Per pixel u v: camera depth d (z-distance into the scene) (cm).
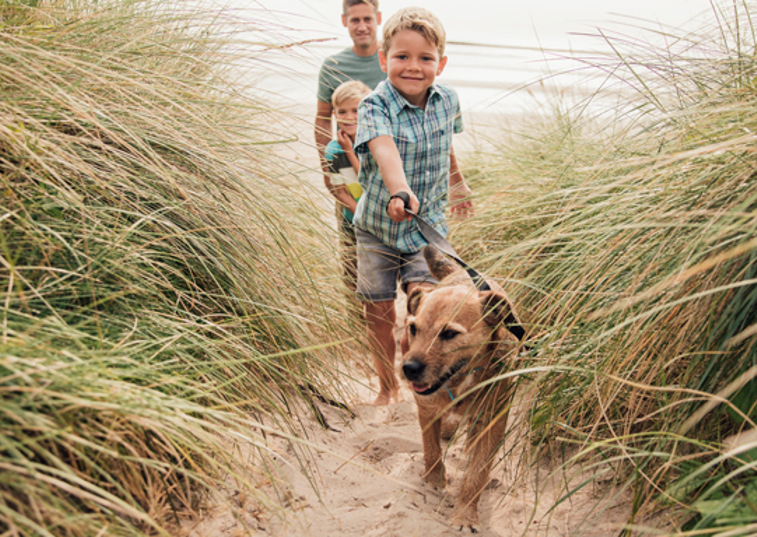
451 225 435
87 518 147
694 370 207
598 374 220
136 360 197
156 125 250
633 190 259
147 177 254
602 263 241
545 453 267
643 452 182
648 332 218
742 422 189
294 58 348
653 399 232
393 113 325
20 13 262
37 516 140
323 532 217
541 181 404
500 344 260
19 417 146
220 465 185
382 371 342
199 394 194
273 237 278
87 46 267
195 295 260
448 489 265
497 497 257
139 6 335
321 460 262
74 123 223
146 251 239
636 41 312
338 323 329
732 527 159
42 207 211
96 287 212
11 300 177
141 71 271
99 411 168
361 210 347
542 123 561
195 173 273
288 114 333
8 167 204
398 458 283
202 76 340
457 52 2817
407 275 345
